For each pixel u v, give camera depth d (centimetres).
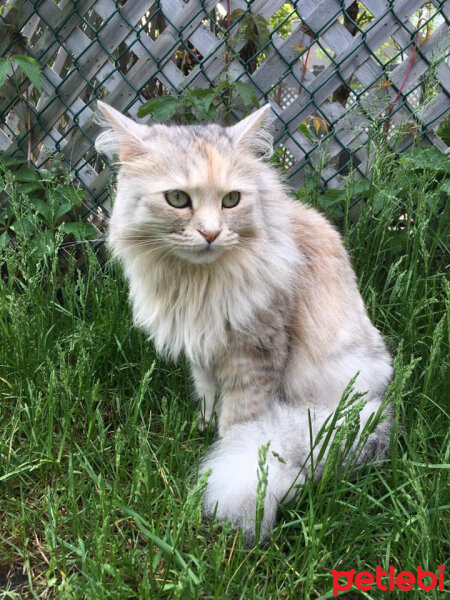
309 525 35
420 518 33
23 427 45
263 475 32
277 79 65
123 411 52
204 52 64
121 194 42
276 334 45
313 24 62
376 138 63
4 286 55
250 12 61
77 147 70
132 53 75
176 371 55
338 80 64
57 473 44
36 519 41
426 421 45
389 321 59
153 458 45
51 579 35
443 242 62
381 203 62
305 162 66
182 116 66
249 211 41
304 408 47
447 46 58
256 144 45
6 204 70
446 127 66
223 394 48
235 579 36
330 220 64
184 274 44
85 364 50
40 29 71
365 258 62
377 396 49
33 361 51
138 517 36
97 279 61
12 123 74
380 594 34
